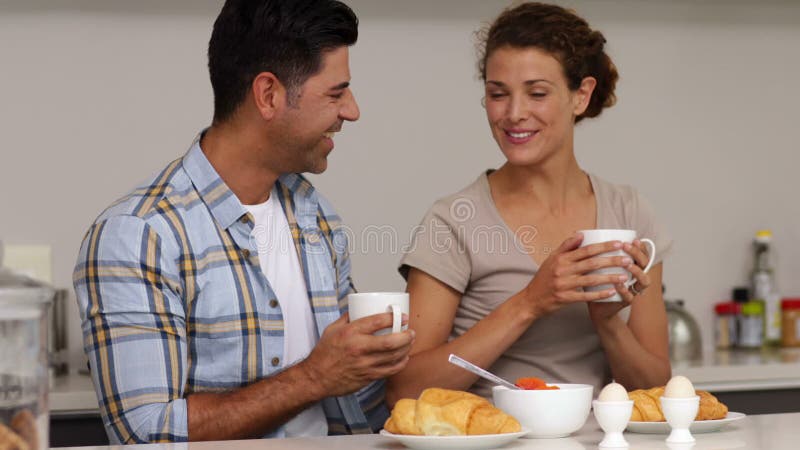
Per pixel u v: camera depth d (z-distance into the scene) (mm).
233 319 1824
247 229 1857
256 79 1837
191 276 1792
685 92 3584
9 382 1092
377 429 2072
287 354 1930
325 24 1835
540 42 1957
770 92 3654
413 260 2057
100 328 1745
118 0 3178
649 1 3533
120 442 1730
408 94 3354
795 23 3660
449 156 3385
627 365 2000
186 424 1700
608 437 1420
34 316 1117
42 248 3123
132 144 3197
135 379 1718
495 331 1892
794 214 3635
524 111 1966
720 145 3613
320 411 1932
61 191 3158
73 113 3166
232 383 1830
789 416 1711
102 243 1766
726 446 1405
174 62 3219
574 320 2018
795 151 3656
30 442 1104
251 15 1840
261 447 1457
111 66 3184
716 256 3605
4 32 3127
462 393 1461
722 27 3609
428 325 2033
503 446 1434
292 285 1962
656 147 3562
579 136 3504
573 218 2100
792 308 3543
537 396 1485
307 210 2016
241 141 1878
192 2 3227
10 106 3135
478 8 3395
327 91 1858
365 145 3322
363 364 1680
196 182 1862
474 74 3395
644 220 2150
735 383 2980
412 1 3344
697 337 3152
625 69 3531
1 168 3129
